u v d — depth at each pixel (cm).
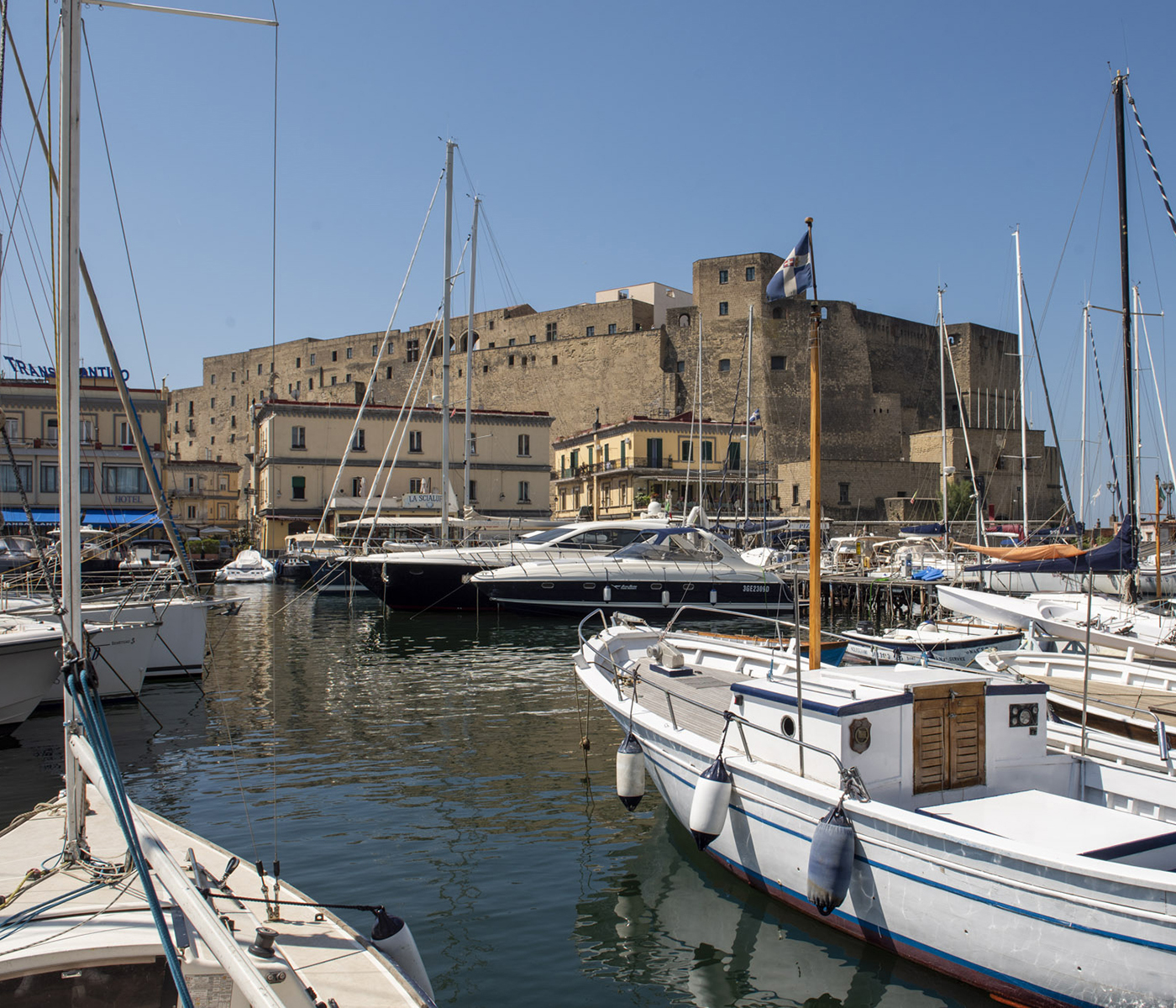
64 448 507
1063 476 3694
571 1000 669
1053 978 604
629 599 2845
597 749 1341
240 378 11406
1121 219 2002
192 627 1930
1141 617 1789
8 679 1336
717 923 775
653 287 9100
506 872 884
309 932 505
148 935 465
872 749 744
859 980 688
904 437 8306
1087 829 700
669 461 6175
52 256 527
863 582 3431
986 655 1377
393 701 1700
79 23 516
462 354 9456
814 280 838
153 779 1187
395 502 5316
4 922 482
